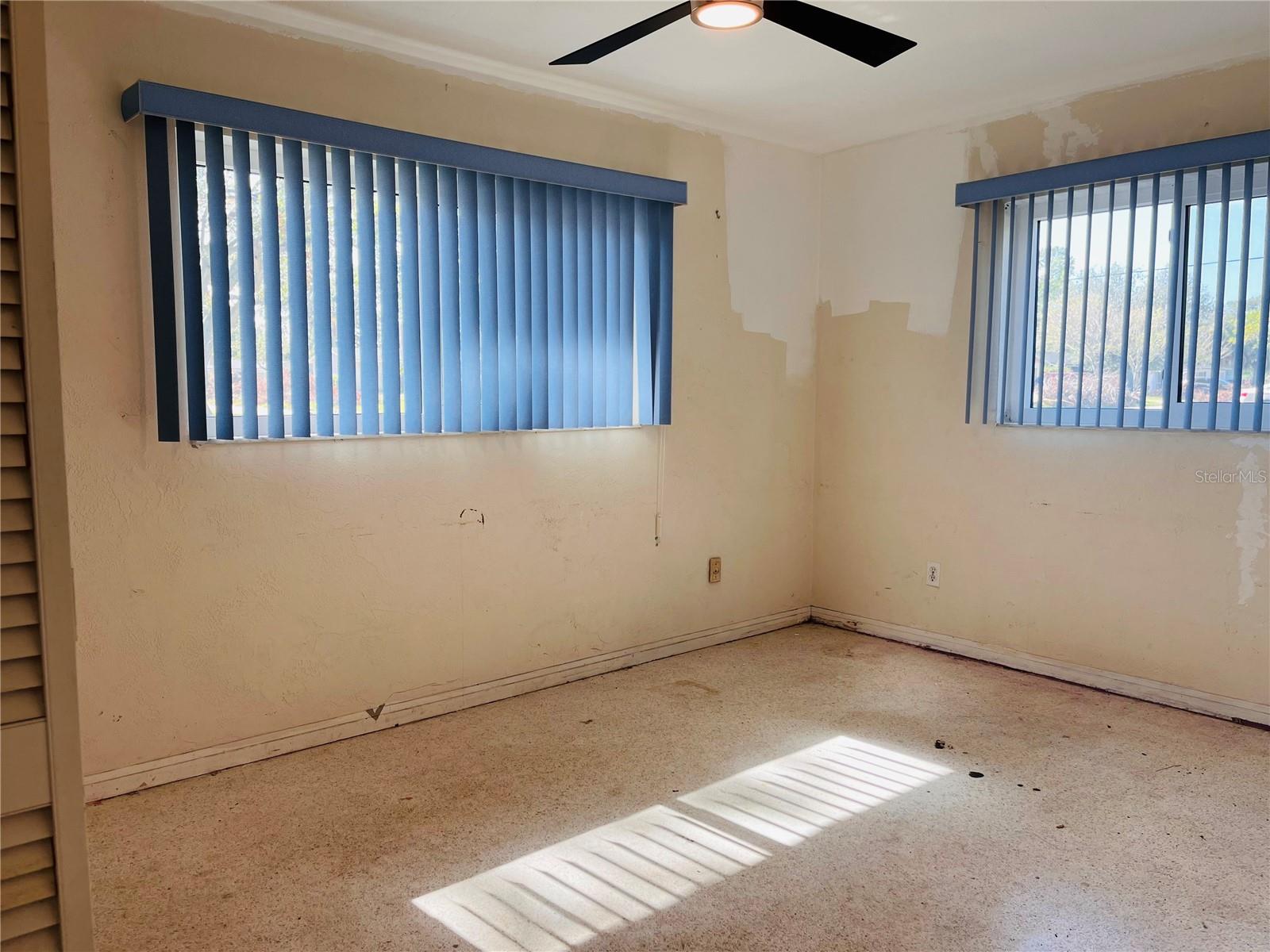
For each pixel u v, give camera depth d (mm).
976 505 3738
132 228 2406
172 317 2439
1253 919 1925
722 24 2027
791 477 4273
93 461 2387
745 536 4105
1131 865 2148
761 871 2125
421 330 2914
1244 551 3018
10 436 805
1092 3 2592
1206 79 3012
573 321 3326
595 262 3393
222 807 2434
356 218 2750
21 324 797
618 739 2928
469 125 3049
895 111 3602
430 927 1900
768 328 4094
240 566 2654
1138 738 2924
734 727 3027
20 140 787
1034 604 3584
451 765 2719
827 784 2592
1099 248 3242
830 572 4344
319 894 2021
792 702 3275
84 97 2312
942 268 3787
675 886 2061
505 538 3256
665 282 3619
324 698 2859
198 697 2611
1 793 813
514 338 3148
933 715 3143
